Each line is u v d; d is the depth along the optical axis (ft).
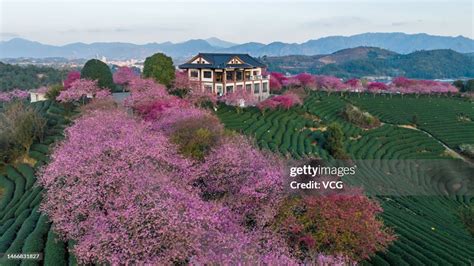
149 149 96.48
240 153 105.91
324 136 205.67
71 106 210.59
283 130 214.48
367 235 79.00
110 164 85.56
